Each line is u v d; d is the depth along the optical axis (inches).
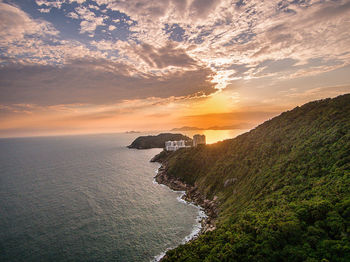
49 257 2079.2
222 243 1713.8
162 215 3100.4
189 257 1637.6
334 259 1184.2
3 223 2775.6
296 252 1305.4
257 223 1744.6
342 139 2391.7
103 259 2060.8
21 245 2273.6
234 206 2847.0
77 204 3462.1
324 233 1390.3
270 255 1362.0
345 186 1701.5
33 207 3319.4
